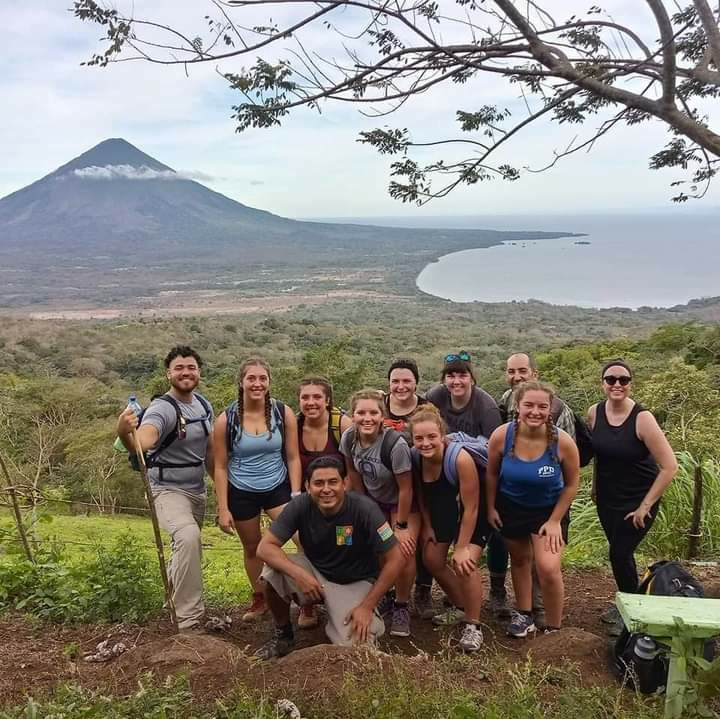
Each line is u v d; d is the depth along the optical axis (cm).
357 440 383
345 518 352
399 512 377
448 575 390
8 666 352
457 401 423
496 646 373
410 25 254
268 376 393
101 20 256
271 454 396
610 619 421
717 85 246
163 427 389
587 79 248
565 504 368
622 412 384
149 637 387
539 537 371
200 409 408
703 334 2281
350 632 347
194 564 380
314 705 287
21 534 483
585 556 575
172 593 386
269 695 295
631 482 385
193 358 399
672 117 243
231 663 323
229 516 392
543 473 362
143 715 280
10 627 405
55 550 496
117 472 2222
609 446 382
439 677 305
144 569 441
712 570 525
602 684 314
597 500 400
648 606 291
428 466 377
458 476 363
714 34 246
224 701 294
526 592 389
